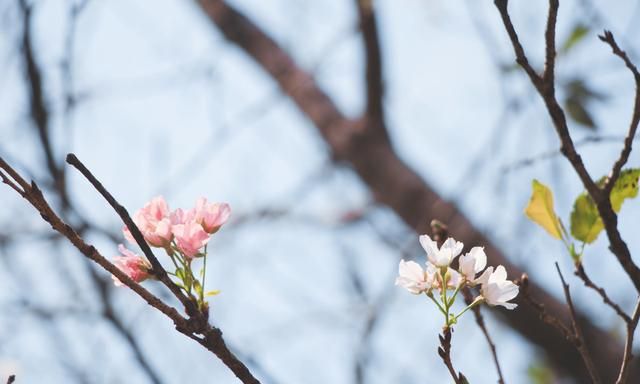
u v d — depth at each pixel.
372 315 2.96
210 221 1.76
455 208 2.73
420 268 1.75
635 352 2.66
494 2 1.72
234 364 1.73
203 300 1.74
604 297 1.76
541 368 2.80
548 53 1.71
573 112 2.21
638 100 1.72
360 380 2.89
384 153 3.42
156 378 2.14
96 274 2.21
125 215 1.71
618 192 1.82
